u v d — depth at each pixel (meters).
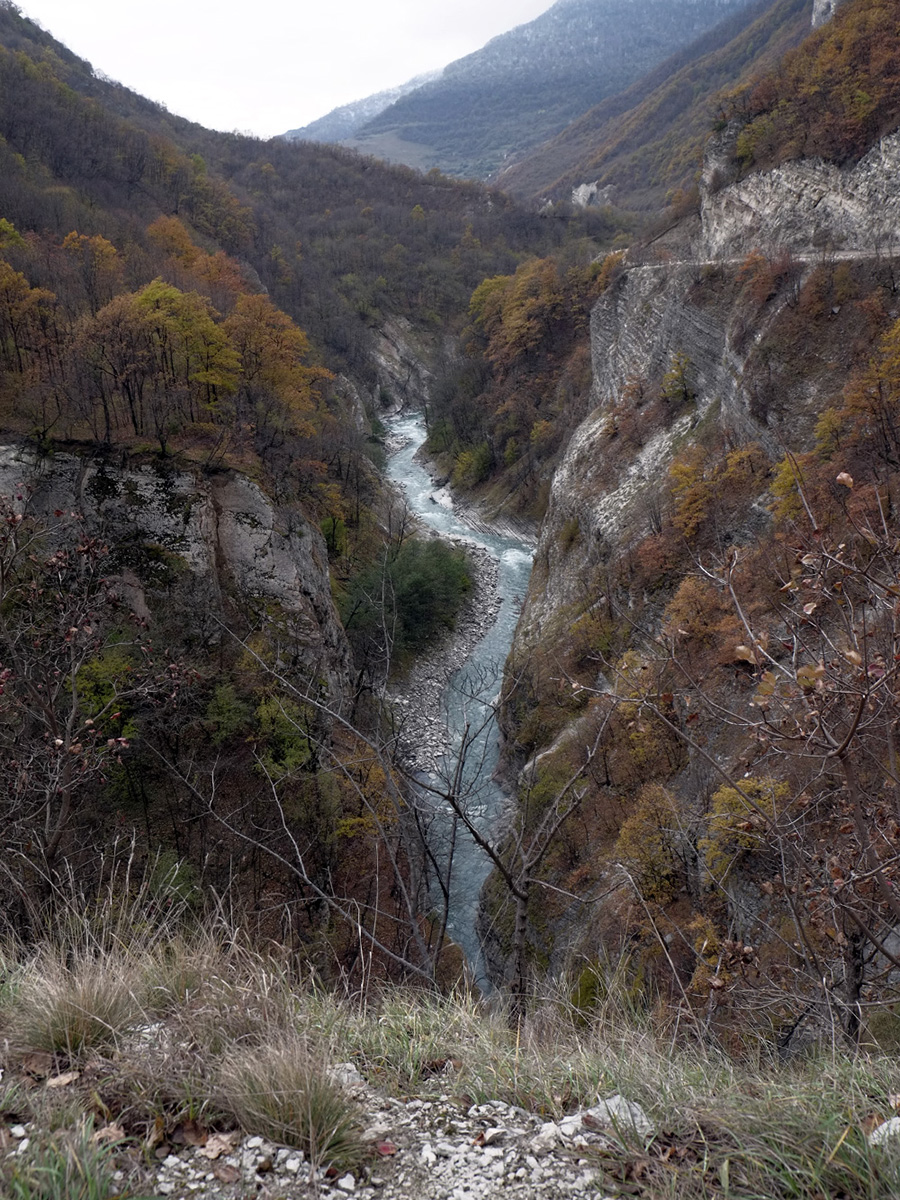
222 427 40.59
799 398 37.19
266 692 29.58
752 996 7.43
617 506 47.41
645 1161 3.49
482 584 59.59
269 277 107.50
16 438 35.34
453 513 76.00
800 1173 3.23
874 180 42.59
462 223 152.62
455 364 101.31
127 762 24.88
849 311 37.53
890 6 43.91
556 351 84.56
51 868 10.91
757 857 15.88
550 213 158.88
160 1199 3.18
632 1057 4.57
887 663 4.97
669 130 193.75
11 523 13.01
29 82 95.69
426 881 8.12
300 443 49.38
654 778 25.89
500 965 23.22
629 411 54.19
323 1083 3.80
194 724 27.73
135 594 34.19
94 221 70.38
